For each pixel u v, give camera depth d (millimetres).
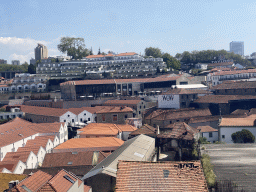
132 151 55406
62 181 38031
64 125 118688
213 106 133875
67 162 68938
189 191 31391
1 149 83312
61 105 167750
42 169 65250
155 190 31469
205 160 48938
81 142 89188
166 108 140250
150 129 87688
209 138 95562
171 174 33312
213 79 199750
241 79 191000
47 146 91500
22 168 69250
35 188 37938
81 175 62531
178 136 64500
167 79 181750
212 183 40250
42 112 152250
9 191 36625
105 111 129625
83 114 142750
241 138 81125
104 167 45688
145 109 147250
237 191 38375
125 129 108625
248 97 130500
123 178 33000
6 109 169250
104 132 102188
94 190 43906
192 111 123562
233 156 53531
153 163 34562
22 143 95750
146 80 191875
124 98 172625
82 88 188375
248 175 43500
